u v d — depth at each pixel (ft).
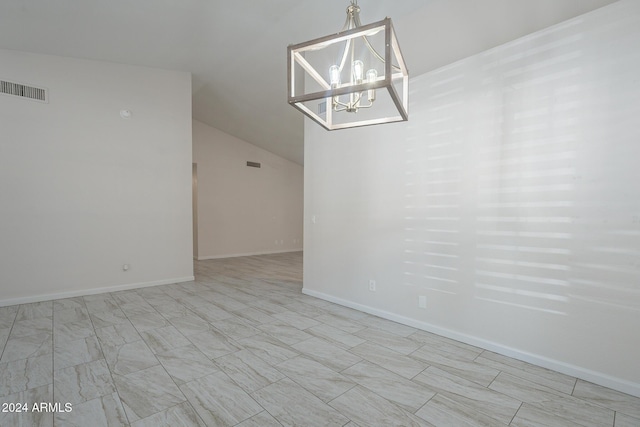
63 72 12.73
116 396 6.19
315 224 13.37
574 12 6.81
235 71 15.51
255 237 26.40
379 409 5.90
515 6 7.61
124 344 8.53
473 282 8.54
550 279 7.25
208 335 9.22
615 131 6.35
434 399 6.22
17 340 8.69
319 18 11.04
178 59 14.17
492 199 8.11
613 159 6.39
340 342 8.82
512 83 7.72
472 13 8.35
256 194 26.37
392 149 10.38
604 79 6.45
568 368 7.05
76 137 12.96
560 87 7.01
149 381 6.73
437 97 9.16
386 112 10.50
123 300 12.59
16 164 11.83
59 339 8.79
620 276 6.38
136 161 14.34
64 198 12.74
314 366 7.47
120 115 13.94
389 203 10.50
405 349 8.38
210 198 23.76
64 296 12.75
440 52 9.05
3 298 11.66
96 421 5.46
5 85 11.64
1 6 9.60
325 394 6.36
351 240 11.82
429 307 9.52
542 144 7.28
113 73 13.80
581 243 6.82
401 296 10.24
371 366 7.49
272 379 6.89
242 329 9.72
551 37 7.11
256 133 23.15
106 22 10.94
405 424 5.50
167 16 10.87
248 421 5.53
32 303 12.03
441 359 7.84
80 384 6.59
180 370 7.21
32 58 12.16
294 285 15.55
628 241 6.27
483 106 8.22
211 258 23.86
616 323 6.44
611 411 5.86
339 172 12.21
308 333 9.45
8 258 11.74
